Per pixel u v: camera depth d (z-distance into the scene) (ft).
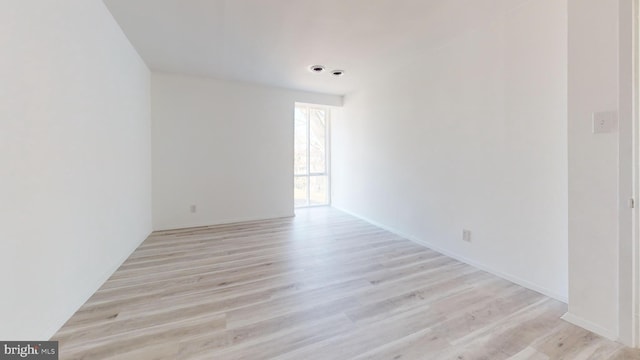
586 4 5.47
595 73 5.39
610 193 5.25
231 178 14.83
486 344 5.13
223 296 6.95
